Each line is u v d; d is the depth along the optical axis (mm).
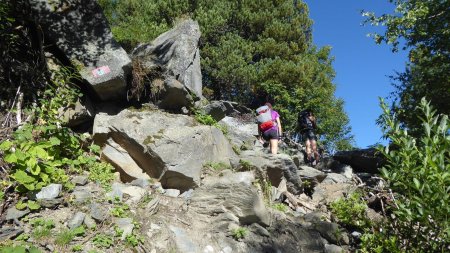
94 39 6656
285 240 5277
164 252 4301
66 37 6484
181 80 7902
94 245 3973
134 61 7082
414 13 9453
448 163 3020
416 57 12398
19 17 6332
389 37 10031
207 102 9539
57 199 4434
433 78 12430
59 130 5410
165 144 5660
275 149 8195
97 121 6039
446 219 2859
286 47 21938
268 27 22594
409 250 3404
